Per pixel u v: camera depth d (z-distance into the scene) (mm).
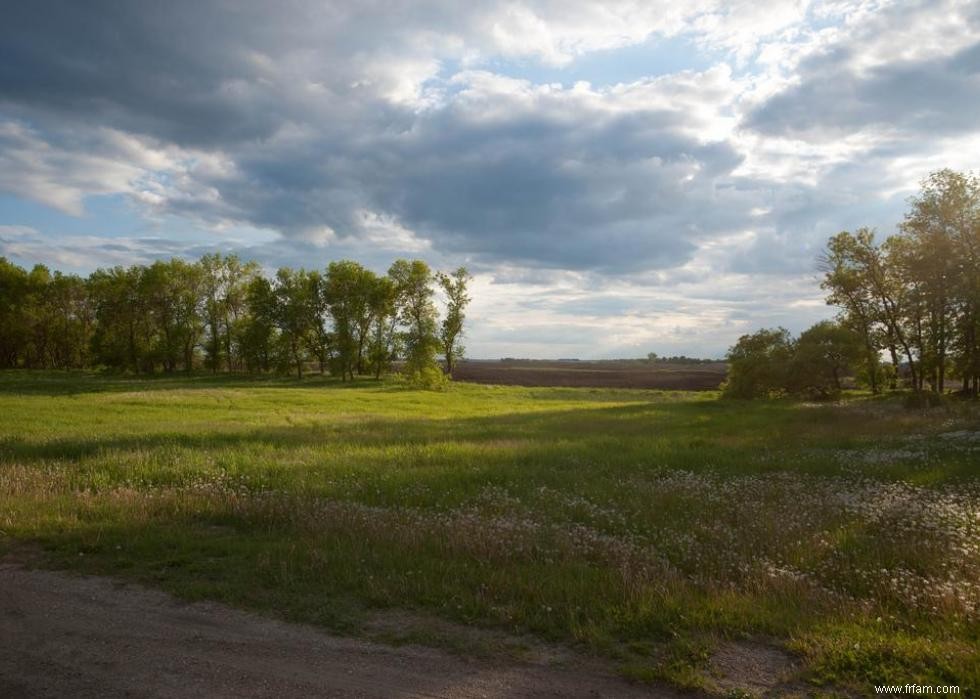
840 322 49562
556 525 8789
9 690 4203
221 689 4266
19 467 12453
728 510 9969
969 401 34875
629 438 21469
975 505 9672
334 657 4832
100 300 77750
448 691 4320
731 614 5609
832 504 10148
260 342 74375
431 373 65500
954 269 37500
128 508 9562
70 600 5992
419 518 9023
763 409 36625
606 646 5055
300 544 7797
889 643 4938
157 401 37625
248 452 16422
